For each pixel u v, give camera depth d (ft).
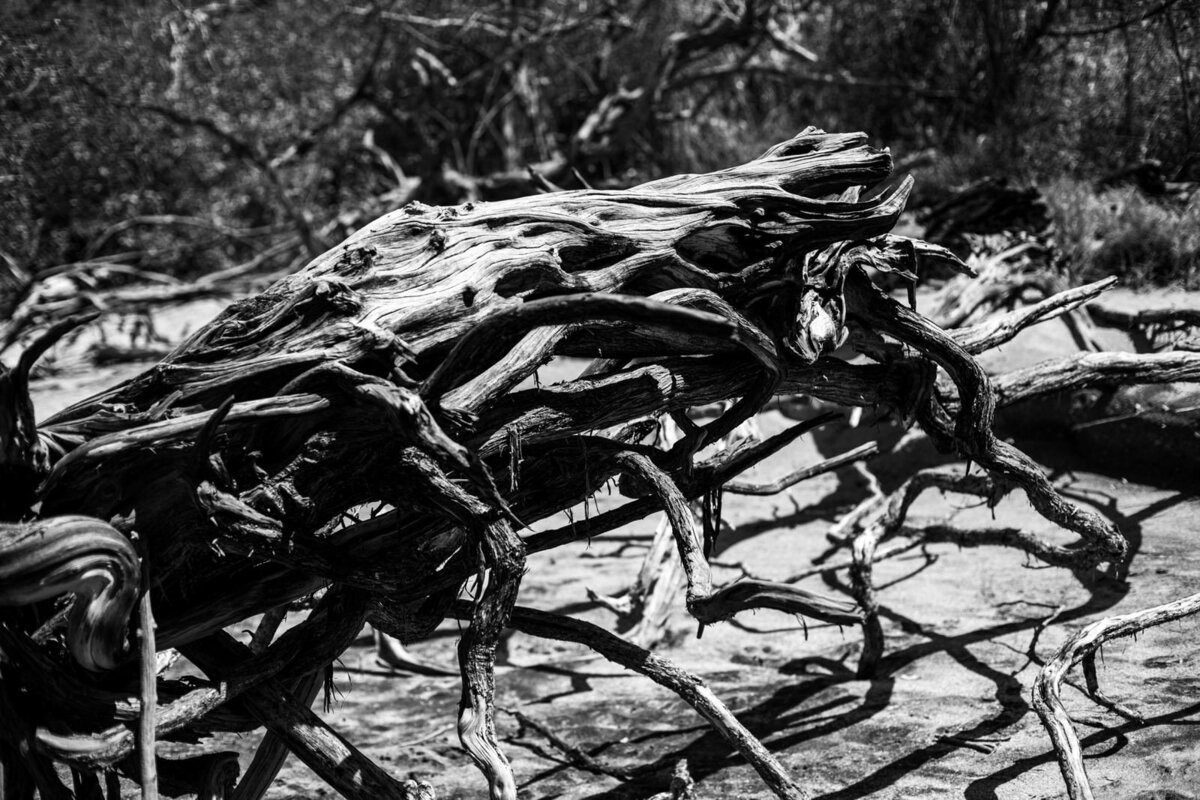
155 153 43.29
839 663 15.83
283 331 9.73
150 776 8.86
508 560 9.49
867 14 39.24
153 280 43.47
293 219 42.16
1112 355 16.38
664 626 17.16
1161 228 25.13
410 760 14.03
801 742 13.35
